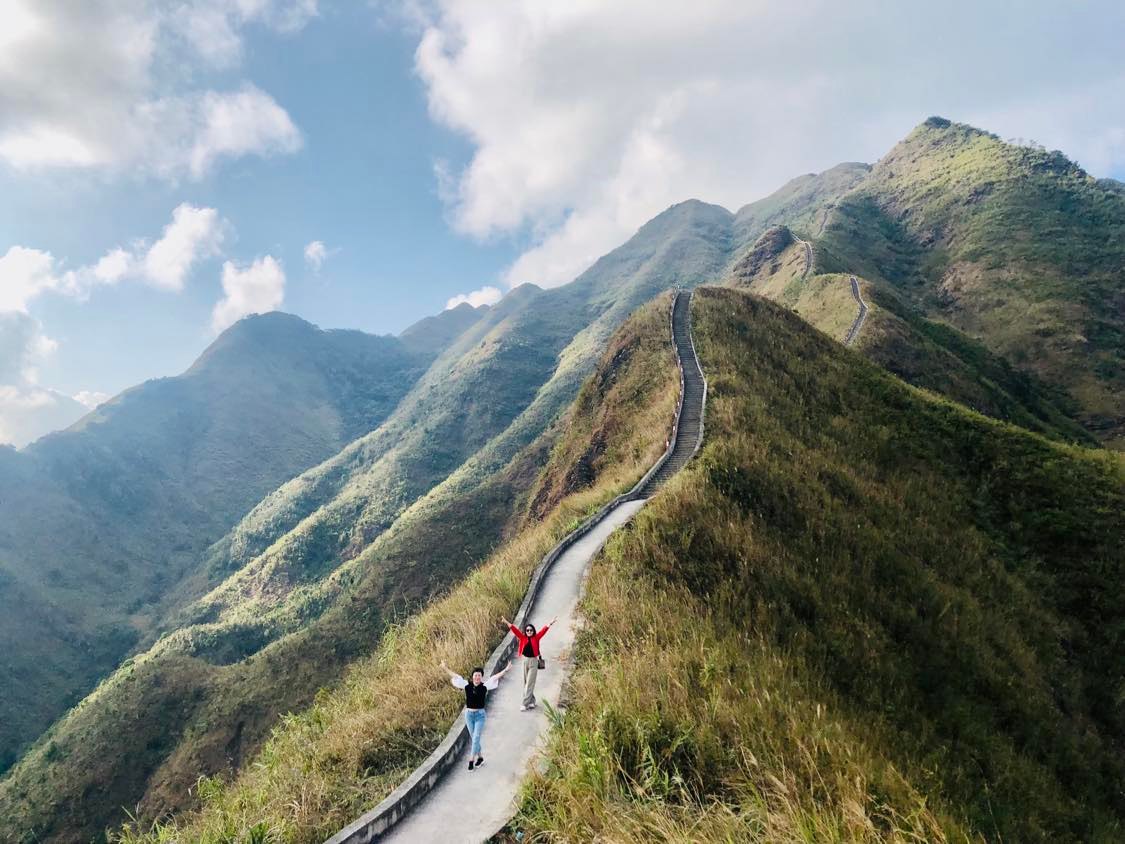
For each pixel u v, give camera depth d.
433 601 18.95
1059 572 23.17
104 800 55.38
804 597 14.23
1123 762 15.70
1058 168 126.00
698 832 5.78
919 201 140.00
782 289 81.44
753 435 23.25
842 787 6.48
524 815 6.93
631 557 14.34
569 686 9.85
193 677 67.25
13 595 156.88
